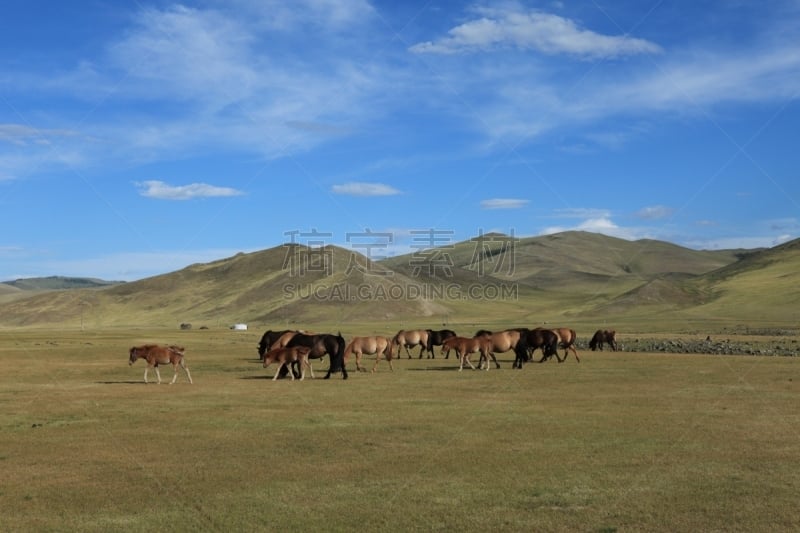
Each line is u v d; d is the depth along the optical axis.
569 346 43.47
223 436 18.28
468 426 19.48
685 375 33.78
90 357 52.22
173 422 20.47
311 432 18.77
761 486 13.39
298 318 184.00
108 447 17.05
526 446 16.84
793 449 16.47
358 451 16.42
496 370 37.41
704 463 15.12
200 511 12.09
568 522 11.42
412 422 20.19
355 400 25.11
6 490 13.43
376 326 149.25
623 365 40.06
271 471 14.66
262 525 11.36
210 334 109.31
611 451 16.28
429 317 185.25
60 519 11.73
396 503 12.45
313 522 11.48
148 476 14.35
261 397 26.19
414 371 37.38
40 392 28.34
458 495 12.90
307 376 35.16
